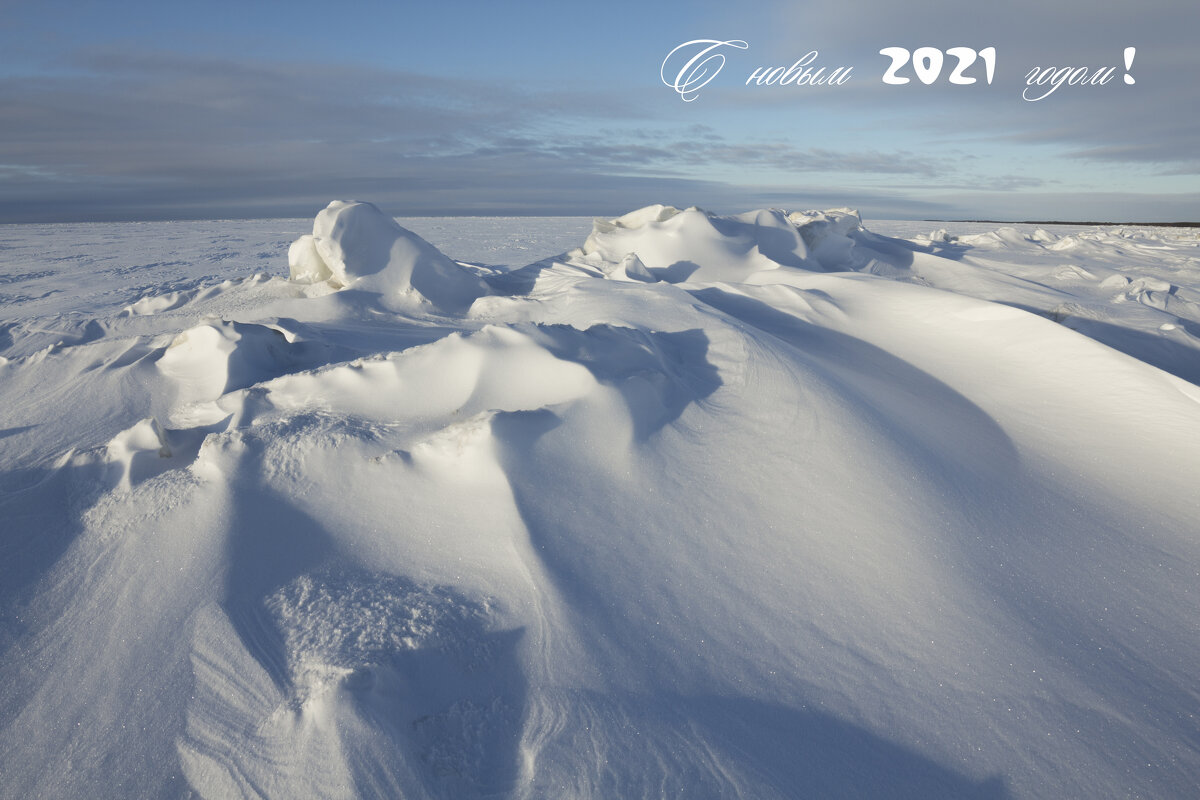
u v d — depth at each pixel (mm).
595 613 2301
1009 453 3760
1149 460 3693
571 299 5746
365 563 2559
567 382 3342
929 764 1904
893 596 2477
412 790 1700
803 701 2074
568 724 1910
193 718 1949
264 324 5250
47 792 1792
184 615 2307
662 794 1733
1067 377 4527
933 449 3486
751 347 4137
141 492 2852
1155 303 8500
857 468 3059
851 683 2145
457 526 2660
